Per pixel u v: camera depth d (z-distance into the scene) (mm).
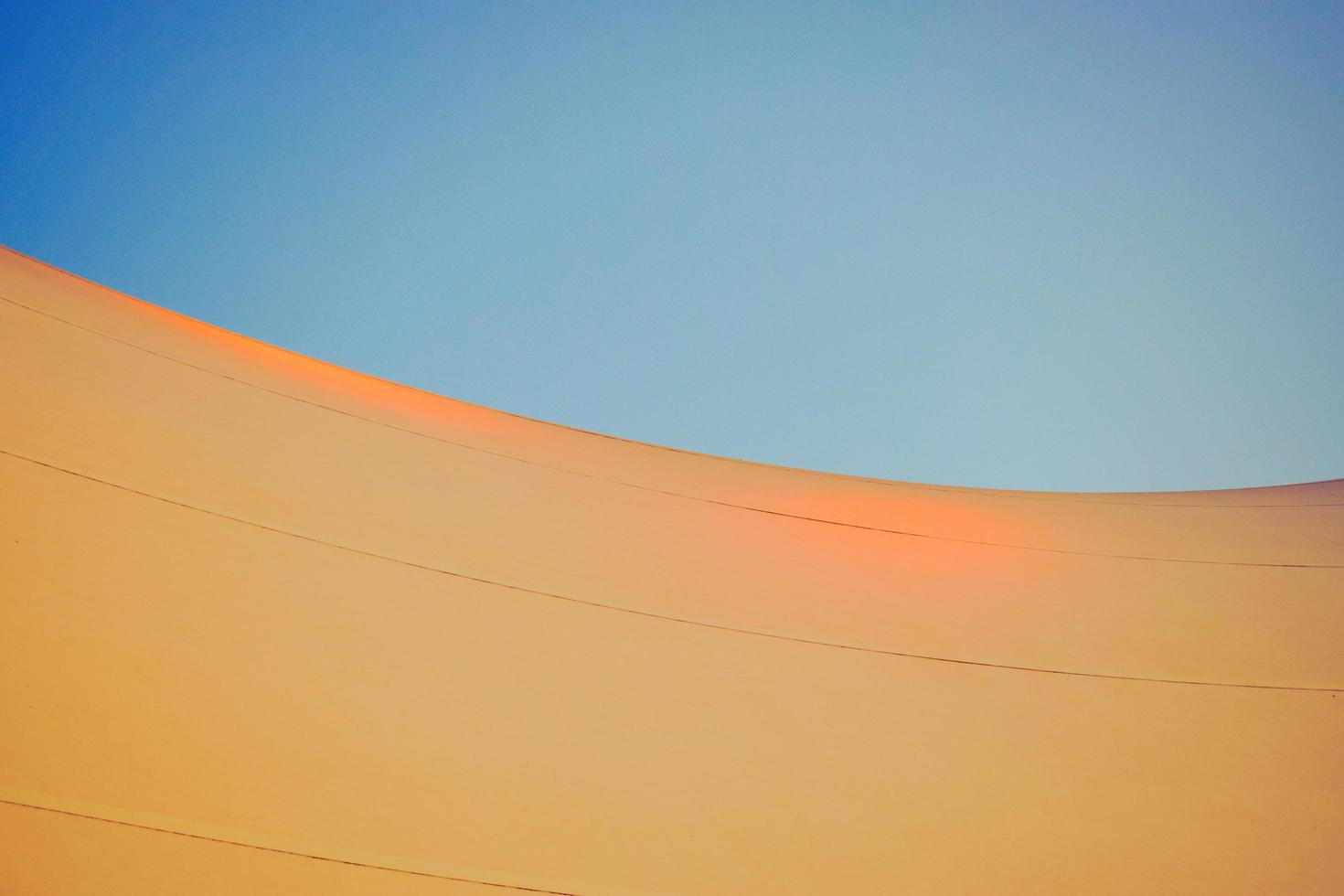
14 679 6297
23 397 10602
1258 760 9312
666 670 9727
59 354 12719
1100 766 9039
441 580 10359
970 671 10789
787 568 13406
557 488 14930
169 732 6445
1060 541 16203
